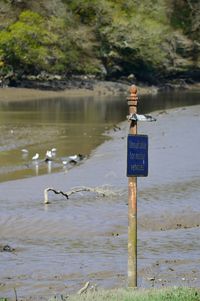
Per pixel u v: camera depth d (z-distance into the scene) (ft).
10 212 63.87
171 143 112.68
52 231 57.47
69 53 305.53
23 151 110.42
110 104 229.86
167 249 49.52
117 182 79.46
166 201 67.31
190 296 32.96
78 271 44.27
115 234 57.11
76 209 64.85
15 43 276.41
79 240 54.24
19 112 190.39
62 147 118.11
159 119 158.92
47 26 301.63
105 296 33.83
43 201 69.10
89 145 120.88
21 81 279.08
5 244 53.01
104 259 47.42
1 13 300.40
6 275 43.62
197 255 47.57
